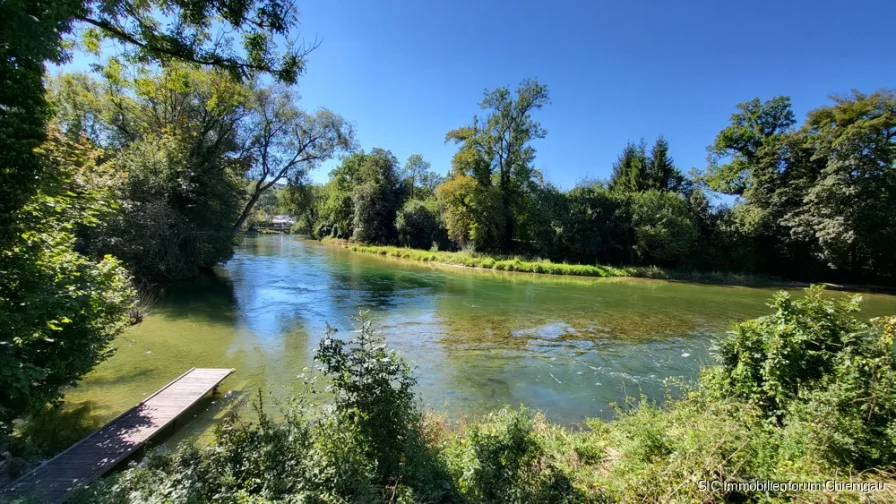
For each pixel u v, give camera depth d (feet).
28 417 20.02
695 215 110.52
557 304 59.93
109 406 22.97
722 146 111.96
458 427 21.22
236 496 10.50
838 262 90.17
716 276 97.66
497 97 122.31
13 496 13.78
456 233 131.13
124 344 34.88
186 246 68.03
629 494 12.56
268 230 309.22
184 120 67.56
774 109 104.53
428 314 51.24
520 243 129.08
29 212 17.15
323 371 14.29
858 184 81.51
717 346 20.63
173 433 20.45
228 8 20.45
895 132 83.61
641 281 92.07
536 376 30.30
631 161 130.00
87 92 65.21
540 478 12.87
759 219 100.01
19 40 12.95
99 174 47.29
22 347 15.89
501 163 129.39
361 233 165.48
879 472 12.41
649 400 26.13
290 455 12.20
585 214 116.67
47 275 17.54
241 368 30.19
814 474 12.50
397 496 11.91
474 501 11.97
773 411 17.25
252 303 54.54
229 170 82.28
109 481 12.49
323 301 57.57
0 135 13.58
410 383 15.12
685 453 13.56
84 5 17.65
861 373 15.26
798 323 18.20
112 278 21.52
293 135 85.61
